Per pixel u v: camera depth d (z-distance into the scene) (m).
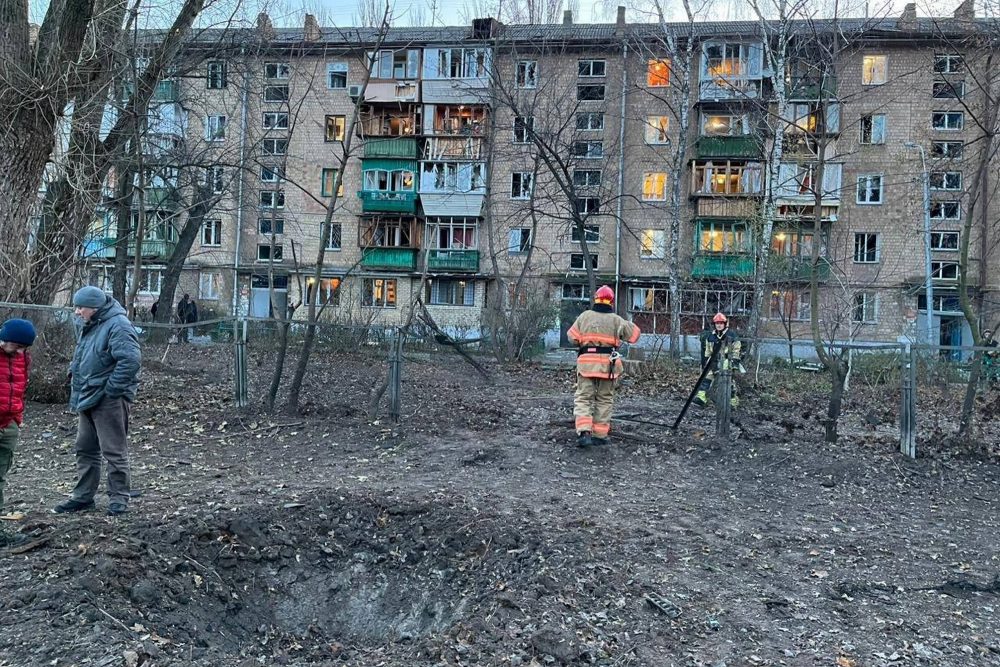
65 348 9.50
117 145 11.88
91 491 5.21
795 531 5.63
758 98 21.83
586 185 31.36
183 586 4.43
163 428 8.40
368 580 5.16
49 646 3.40
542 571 4.45
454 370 13.69
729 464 7.51
